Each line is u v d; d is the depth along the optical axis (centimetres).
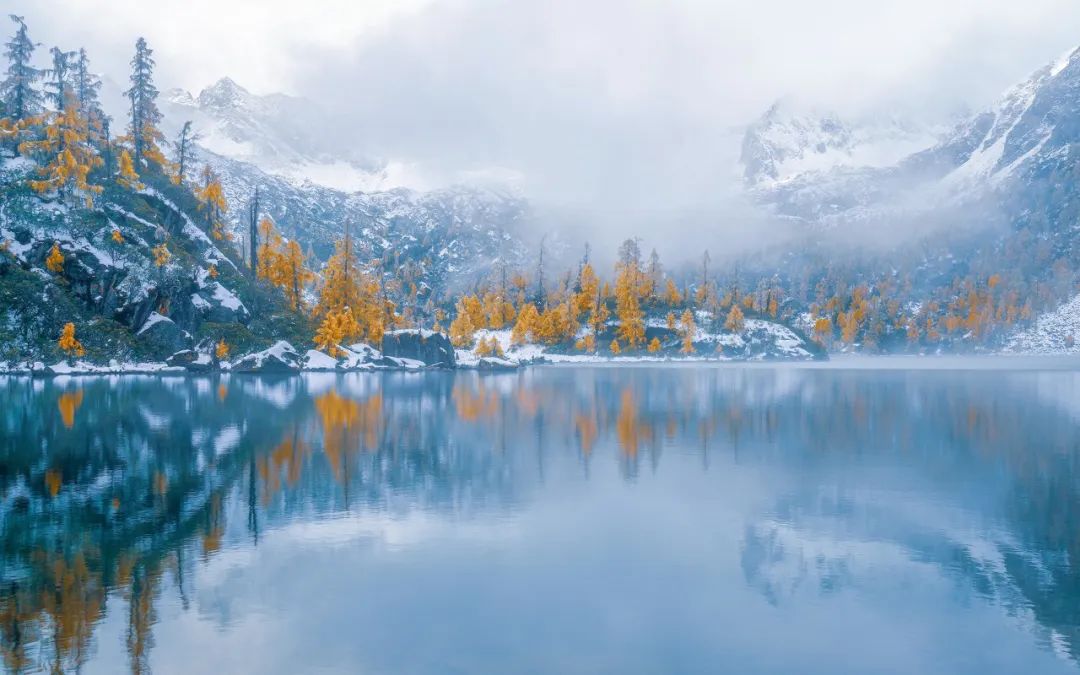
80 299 9944
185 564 2130
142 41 12675
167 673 1473
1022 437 4684
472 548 2320
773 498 3006
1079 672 1533
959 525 2620
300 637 1652
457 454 3984
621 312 19862
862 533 2514
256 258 13962
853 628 1744
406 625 1725
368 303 15725
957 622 1786
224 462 3688
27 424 4928
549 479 3356
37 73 11262
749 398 7412
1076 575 2109
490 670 1507
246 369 10819
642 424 5294
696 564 2188
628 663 1551
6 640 1614
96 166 11281
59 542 2311
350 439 4469
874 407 6506
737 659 1580
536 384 9531
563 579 2045
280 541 2361
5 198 9900
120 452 3928
